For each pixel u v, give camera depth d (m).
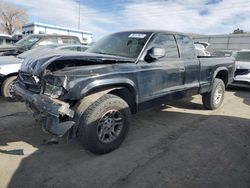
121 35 4.77
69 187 2.92
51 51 3.95
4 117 5.18
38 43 8.95
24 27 18.97
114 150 3.83
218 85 6.11
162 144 4.12
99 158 3.59
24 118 5.13
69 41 10.02
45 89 3.39
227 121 5.40
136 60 4.06
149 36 4.40
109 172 3.25
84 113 3.40
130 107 4.11
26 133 4.37
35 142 4.04
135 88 3.92
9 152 3.68
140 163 3.49
